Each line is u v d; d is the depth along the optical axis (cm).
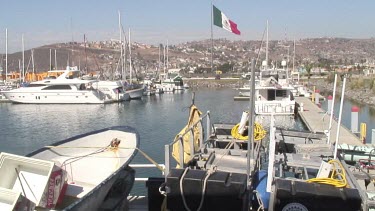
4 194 534
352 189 564
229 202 584
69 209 535
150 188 663
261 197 621
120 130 903
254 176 680
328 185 577
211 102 5494
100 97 5394
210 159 747
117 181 726
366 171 791
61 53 15000
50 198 592
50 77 6519
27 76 7269
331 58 19662
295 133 1000
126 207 746
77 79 5469
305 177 682
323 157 807
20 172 607
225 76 11206
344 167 674
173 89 7544
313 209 552
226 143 961
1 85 6656
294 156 794
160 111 4619
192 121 915
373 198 562
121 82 5878
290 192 555
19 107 5056
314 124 2594
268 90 3406
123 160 805
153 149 2372
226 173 619
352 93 5706
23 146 2756
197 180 591
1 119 4097
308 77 8519
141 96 6228
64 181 640
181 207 603
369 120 3484
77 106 5175
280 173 721
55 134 3231
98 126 3612
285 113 3203
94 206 627
